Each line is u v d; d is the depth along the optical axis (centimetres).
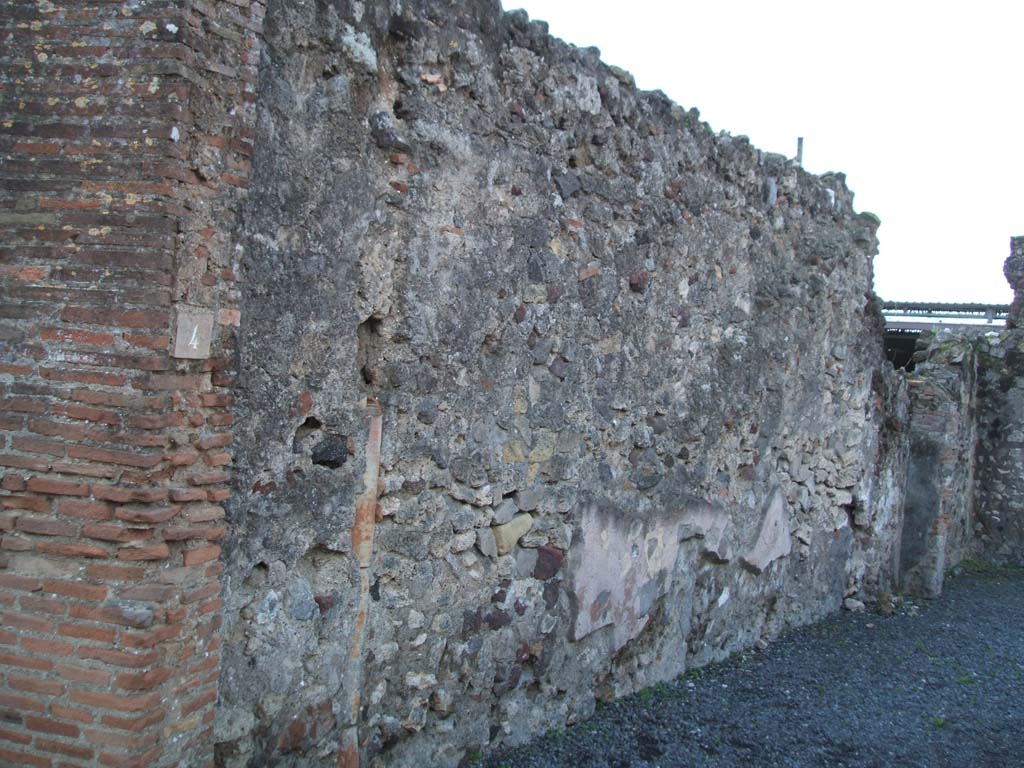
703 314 631
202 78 296
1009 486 1279
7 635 290
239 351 326
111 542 286
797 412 766
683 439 613
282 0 339
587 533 527
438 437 430
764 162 698
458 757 449
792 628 794
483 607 459
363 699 398
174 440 295
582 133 513
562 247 502
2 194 293
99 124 288
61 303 289
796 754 520
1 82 294
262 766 351
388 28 392
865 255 870
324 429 371
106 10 289
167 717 296
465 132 433
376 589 402
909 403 1013
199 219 298
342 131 368
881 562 948
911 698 643
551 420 498
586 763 474
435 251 421
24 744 288
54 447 289
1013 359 1277
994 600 1021
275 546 351
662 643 607
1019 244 1321
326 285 365
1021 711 638
